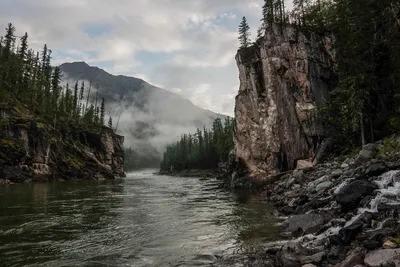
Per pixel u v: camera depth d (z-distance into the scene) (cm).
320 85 5103
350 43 3675
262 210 2591
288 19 6606
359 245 1119
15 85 9650
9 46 10631
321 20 5753
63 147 9019
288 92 5422
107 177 9931
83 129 10769
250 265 1182
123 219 2248
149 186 6041
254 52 6550
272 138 5581
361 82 3444
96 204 3053
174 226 2006
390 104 3559
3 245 1535
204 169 14800
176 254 1389
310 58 5203
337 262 1052
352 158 3083
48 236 1725
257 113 6100
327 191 2264
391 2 3419
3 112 7400
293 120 5309
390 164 1933
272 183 4978
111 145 11894
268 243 1505
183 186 6066
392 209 1306
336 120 4166
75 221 2152
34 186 5522
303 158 5125
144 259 1323
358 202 1602
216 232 1816
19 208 2695
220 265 1211
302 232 1647
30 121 7519
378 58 3619
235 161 6925
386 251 934
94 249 1473
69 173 8331
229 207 2841
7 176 6450
